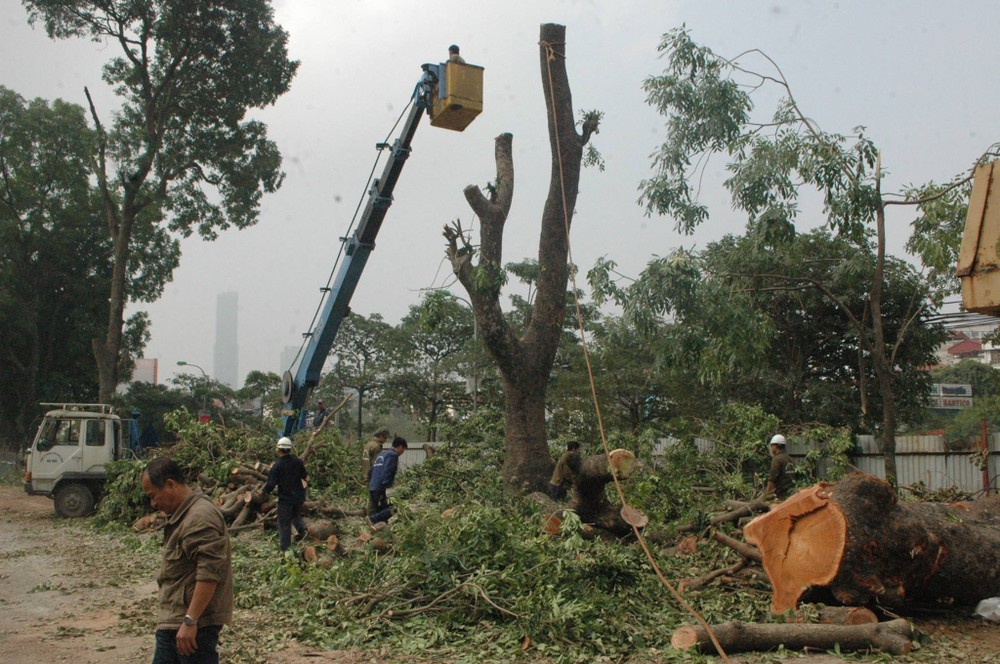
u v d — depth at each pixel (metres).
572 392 29.05
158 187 31.16
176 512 4.29
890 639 6.27
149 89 30.38
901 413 22.06
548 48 15.87
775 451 11.98
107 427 18.31
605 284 14.25
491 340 15.29
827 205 12.60
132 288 41.34
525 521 9.97
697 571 8.98
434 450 19.91
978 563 7.23
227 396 43.62
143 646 6.72
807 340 22.28
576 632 6.46
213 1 28.95
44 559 11.88
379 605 7.38
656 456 16.50
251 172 31.84
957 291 15.67
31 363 39.72
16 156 38.19
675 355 13.94
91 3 28.61
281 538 10.52
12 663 6.23
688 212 14.50
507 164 16.83
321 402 18.25
